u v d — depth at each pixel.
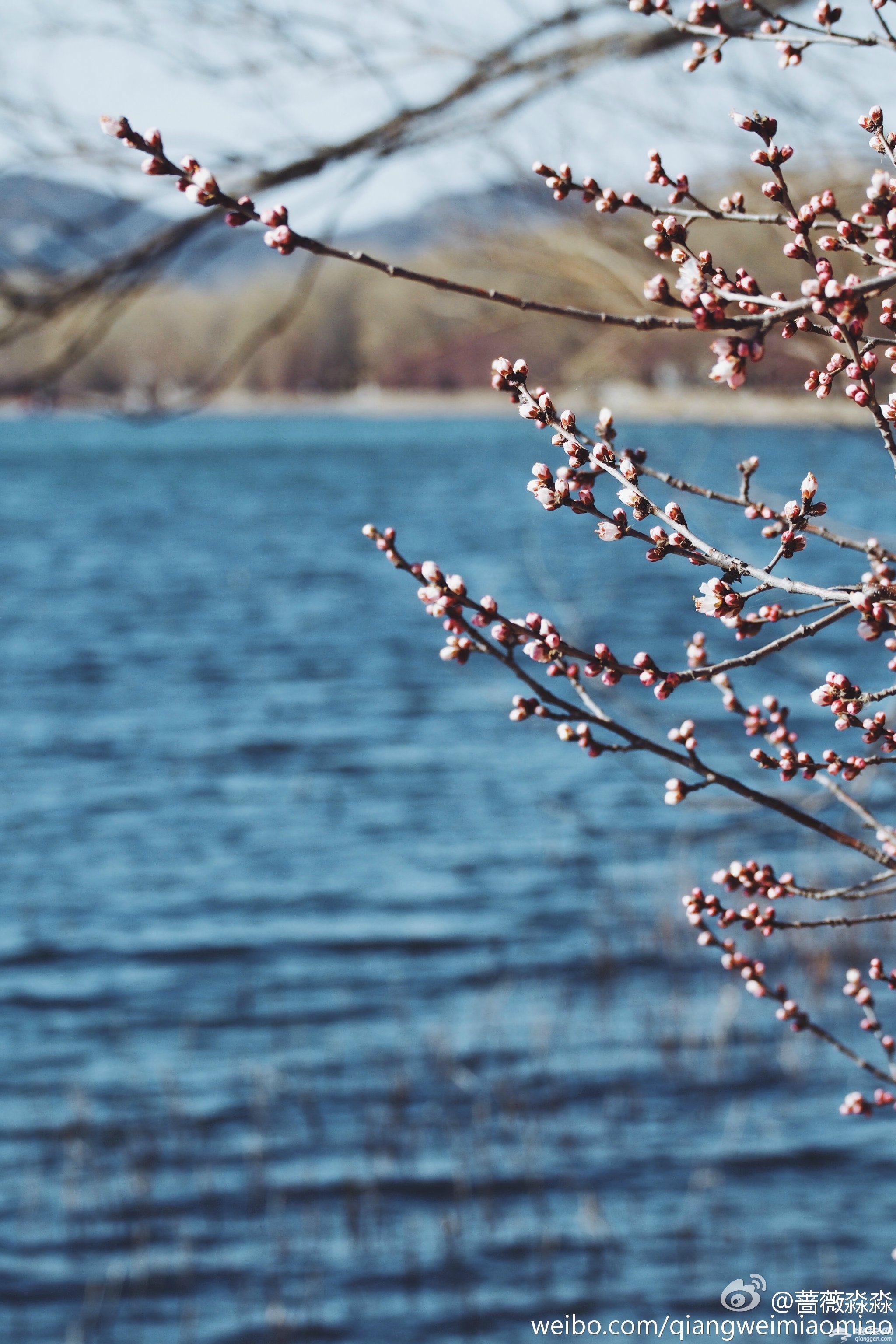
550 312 2.00
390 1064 12.61
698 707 22.80
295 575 52.53
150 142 1.86
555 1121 11.33
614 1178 10.44
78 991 14.74
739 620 2.06
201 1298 9.35
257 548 60.84
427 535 57.06
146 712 29.48
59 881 18.61
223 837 20.50
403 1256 9.63
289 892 17.84
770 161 1.90
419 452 125.25
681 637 32.66
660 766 22.56
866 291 1.66
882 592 1.97
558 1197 10.27
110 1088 12.41
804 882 14.95
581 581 42.50
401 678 32.69
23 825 21.33
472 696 30.05
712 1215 9.88
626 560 46.88
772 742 2.75
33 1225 10.15
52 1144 11.33
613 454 2.02
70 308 3.87
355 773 24.02
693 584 41.44
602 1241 9.65
